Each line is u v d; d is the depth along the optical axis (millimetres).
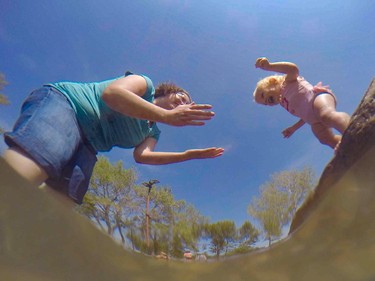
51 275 530
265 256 583
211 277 586
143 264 605
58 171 792
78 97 936
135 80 1040
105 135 1020
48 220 548
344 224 520
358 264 505
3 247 516
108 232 648
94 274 556
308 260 541
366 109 728
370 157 528
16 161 692
